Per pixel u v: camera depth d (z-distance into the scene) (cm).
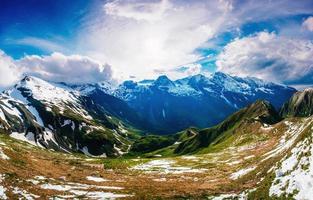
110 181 10075
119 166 14800
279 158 7188
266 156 9581
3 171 8425
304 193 5044
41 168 10381
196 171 12356
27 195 7081
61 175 10031
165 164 15688
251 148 17062
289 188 5416
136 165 15612
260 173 7650
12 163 9656
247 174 8494
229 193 7156
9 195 6844
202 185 9031
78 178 10044
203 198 7150
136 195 7888
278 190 5638
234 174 9662
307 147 5834
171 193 8075
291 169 5828
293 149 6384
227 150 19212
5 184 7462
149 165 15562
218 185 8538
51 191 7794
